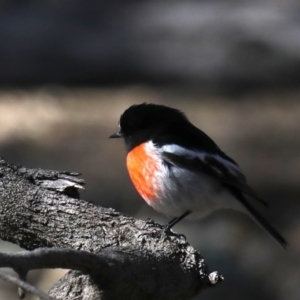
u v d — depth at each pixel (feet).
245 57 59.31
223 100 59.11
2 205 18.61
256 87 60.49
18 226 18.51
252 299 31.60
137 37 59.52
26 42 58.70
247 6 59.62
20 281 12.33
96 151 49.52
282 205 41.22
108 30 59.57
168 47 59.62
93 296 15.31
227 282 32.30
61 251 13.91
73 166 46.91
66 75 60.08
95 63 59.52
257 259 34.47
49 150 49.85
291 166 46.91
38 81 60.54
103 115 56.24
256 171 46.09
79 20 59.67
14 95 59.21
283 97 59.47
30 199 18.52
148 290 15.75
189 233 36.45
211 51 59.21
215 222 37.83
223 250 35.04
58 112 56.85
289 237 37.35
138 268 15.80
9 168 19.19
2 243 32.30
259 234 36.83
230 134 52.75
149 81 61.21
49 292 15.90
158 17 59.77
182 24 59.21
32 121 55.11
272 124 54.60
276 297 31.76
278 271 33.47
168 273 16.37
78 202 18.54
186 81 60.59
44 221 18.30
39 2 60.49
